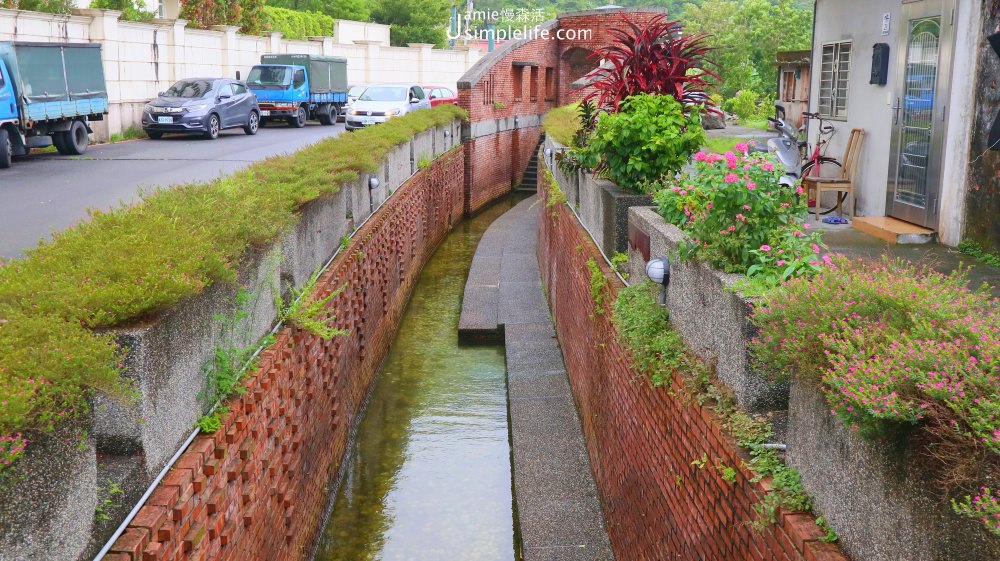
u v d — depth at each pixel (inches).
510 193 1187.3
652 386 210.1
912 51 349.7
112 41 1040.8
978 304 124.0
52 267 165.2
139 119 1105.4
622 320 233.8
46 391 115.0
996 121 284.8
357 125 1088.2
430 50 1993.1
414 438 381.4
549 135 639.8
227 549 179.6
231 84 1076.5
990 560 96.3
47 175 641.6
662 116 302.0
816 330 123.1
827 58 453.4
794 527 123.6
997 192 291.7
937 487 99.3
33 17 933.2
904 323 119.4
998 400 95.9
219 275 184.4
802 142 470.9
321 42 1681.8
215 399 186.7
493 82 1082.7
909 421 102.7
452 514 314.8
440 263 738.2
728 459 150.8
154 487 151.2
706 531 163.5
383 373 465.1
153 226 193.9
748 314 155.3
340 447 339.3
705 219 191.8
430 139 762.8
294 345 252.5
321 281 303.9
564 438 351.9
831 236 347.3
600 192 324.5
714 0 1306.6
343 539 297.0
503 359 491.2
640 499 224.7
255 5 1615.4
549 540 274.4
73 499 122.0
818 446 126.0
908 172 353.7
